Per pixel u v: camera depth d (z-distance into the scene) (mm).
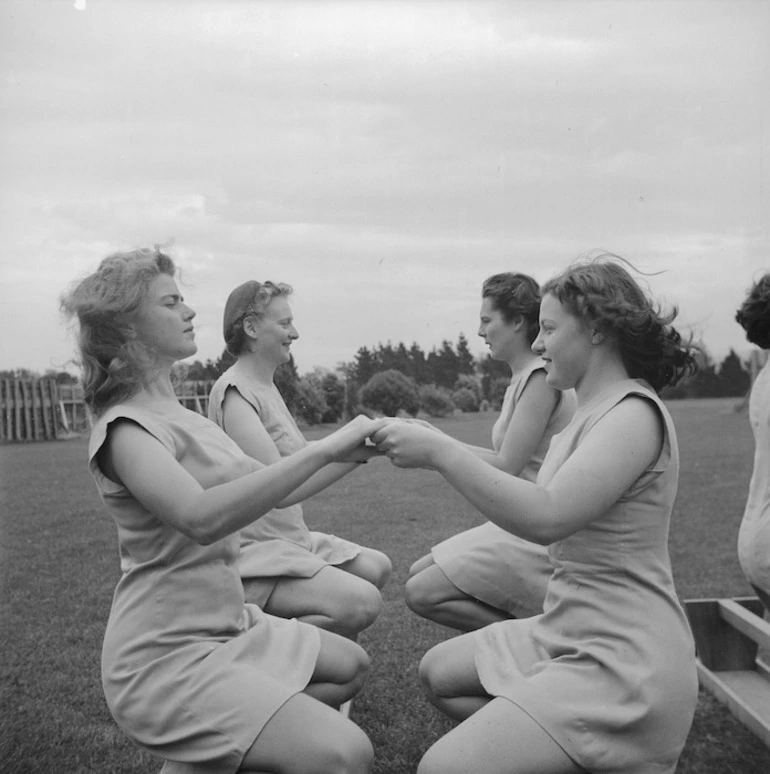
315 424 6484
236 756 1767
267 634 2027
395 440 1968
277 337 3027
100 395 1979
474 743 1777
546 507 1812
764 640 2912
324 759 1742
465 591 2816
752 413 2889
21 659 3398
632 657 1830
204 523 1822
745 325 2859
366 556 3156
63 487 6715
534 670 1947
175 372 2328
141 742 1869
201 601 1940
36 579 4406
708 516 5805
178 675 1843
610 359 2012
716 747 2709
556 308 2018
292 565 2732
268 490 1859
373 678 3248
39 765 2580
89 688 3143
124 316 1966
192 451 1997
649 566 1913
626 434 1850
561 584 2004
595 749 1761
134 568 1926
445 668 2189
